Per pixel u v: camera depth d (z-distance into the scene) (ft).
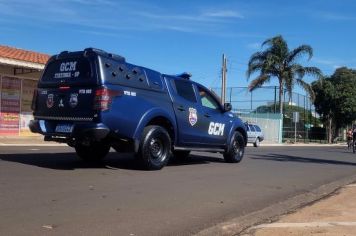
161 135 38.63
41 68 77.92
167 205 26.50
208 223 23.53
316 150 100.94
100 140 35.91
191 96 42.96
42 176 32.65
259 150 86.12
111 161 43.16
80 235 19.89
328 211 27.14
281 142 156.56
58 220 21.89
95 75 34.99
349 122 201.36
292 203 30.19
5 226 20.52
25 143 68.08
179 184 33.37
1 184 29.07
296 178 41.78
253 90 158.92
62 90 36.73
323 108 199.52
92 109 34.86
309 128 188.24
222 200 29.09
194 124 42.78
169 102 39.99
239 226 23.53
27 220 21.58
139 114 36.91
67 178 32.48
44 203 24.88
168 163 45.91
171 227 22.25
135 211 24.56
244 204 28.55
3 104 77.87
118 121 35.50
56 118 36.88
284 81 154.20
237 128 49.42
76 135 35.24
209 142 45.21
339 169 52.90
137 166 40.40
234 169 44.52
